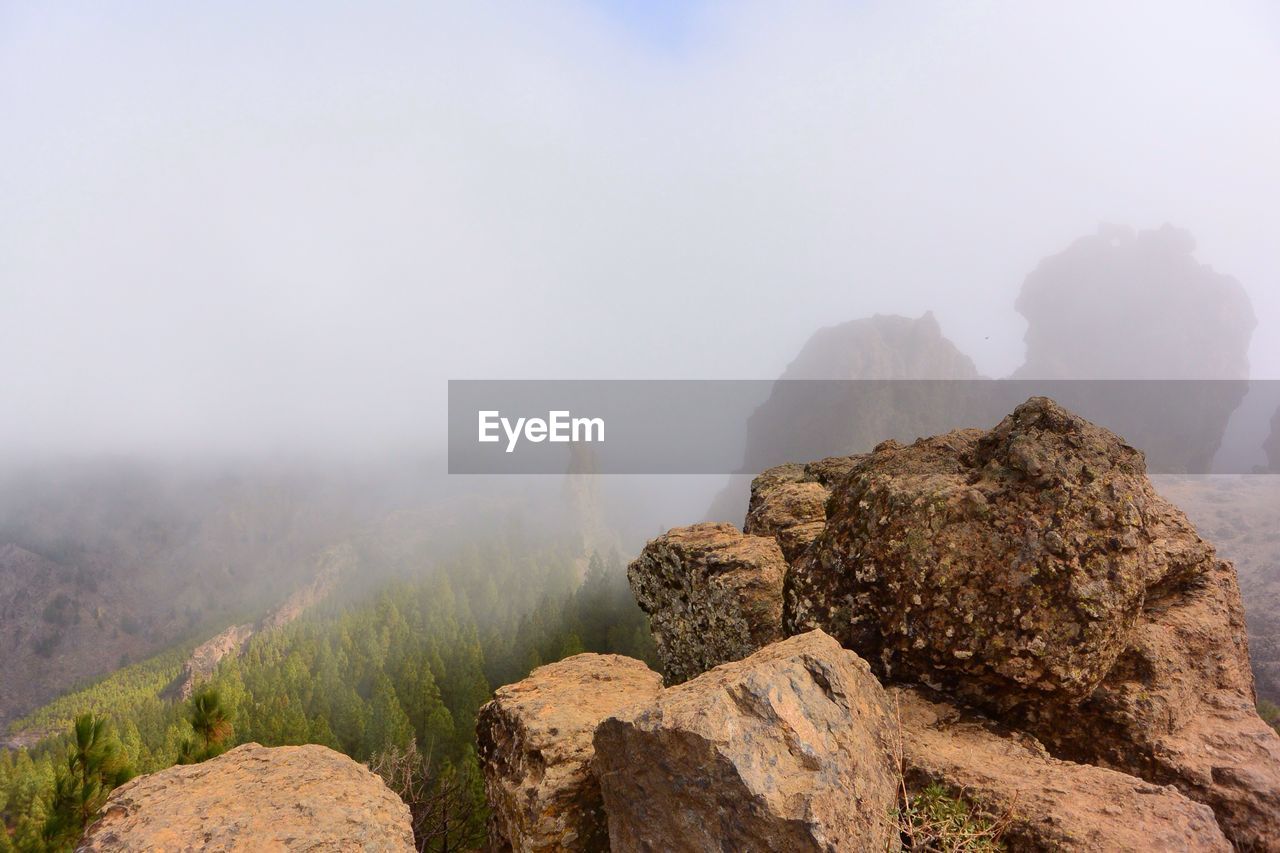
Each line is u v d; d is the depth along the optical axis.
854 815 4.77
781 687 5.38
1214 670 8.09
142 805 5.51
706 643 10.66
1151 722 7.09
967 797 5.73
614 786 5.67
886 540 8.02
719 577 10.62
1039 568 7.12
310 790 5.70
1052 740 7.34
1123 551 7.12
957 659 7.30
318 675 103.19
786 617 9.07
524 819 6.60
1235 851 6.13
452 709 83.19
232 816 5.25
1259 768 6.60
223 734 13.96
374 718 74.88
